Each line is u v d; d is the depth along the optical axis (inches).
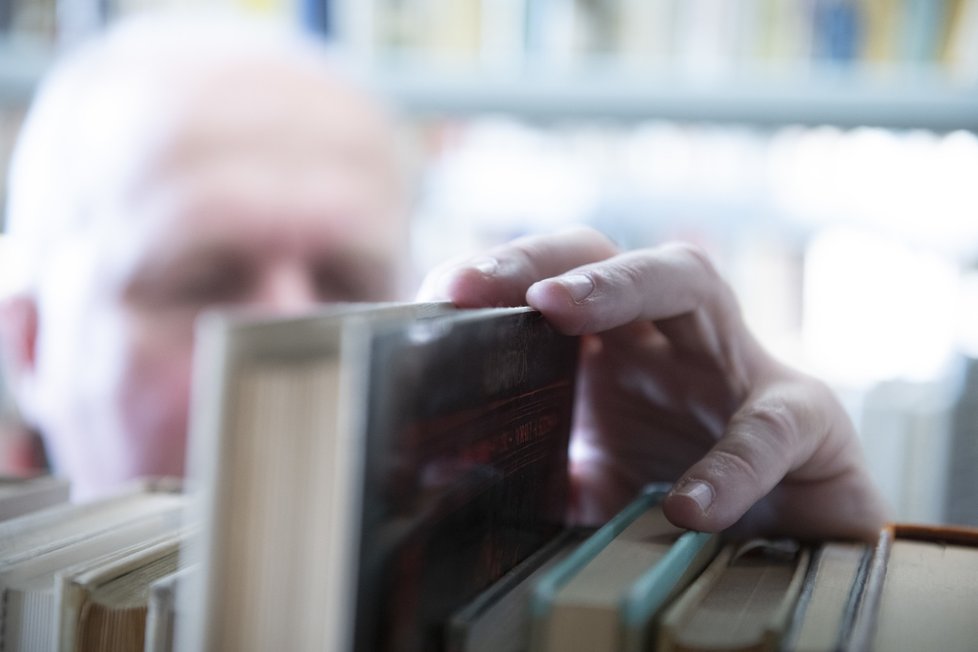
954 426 42.1
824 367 53.0
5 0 52.2
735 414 20.8
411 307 16.1
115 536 18.2
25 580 15.8
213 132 51.1
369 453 11.3
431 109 49.3
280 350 11.3
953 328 51.8
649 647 13.5
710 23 47.2
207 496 11.1
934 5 45.1
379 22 51.3
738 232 53.7
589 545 15.9
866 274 53.1
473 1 49.5
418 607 12.9
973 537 20.3
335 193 52.8
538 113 48.0
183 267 50.6
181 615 13.8
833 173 52.4
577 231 23.1
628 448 25.2
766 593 16.4
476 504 14.8
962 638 14.8
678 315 21.8
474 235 57.2
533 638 12.9
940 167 51.1
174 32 54.0
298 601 11.4
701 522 17.4
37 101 53.3
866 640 13.8
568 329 18.3
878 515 22.9
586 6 48.1
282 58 52.9
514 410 16.4
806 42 46.5
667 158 53.9
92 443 53.1
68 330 52.4
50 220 53.1
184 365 51.1
